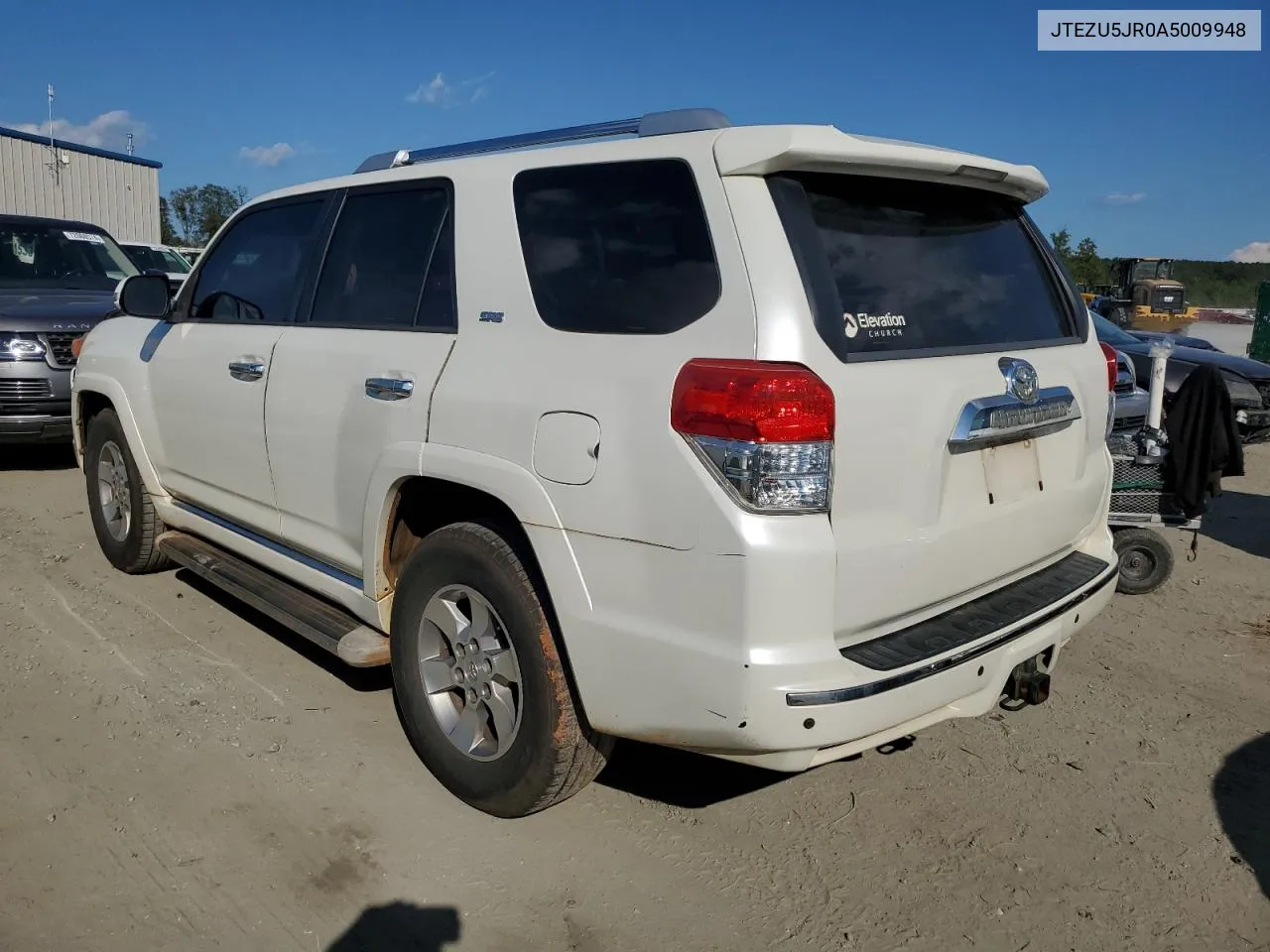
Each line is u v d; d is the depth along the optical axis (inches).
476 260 124.7
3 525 249.0
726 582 94.3
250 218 173.3
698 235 103.3
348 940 104.0
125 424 194.2
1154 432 225.0
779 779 138.6
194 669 166.2
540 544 108.9
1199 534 285.6
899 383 102.3
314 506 147.0
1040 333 131.0
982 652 108.0
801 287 98.3
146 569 209.9
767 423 92.7
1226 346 850.1
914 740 151.5
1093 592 129.0
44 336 295.3
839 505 96.7
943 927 109.3
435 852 119.0
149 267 586.6
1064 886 117.1
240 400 159.5
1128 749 150.4
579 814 128.3
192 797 128.6
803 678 94.3
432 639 129.2
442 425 120.8
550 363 111.2
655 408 99.6
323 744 143.1
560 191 117.9
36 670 164.1
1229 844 126.2
